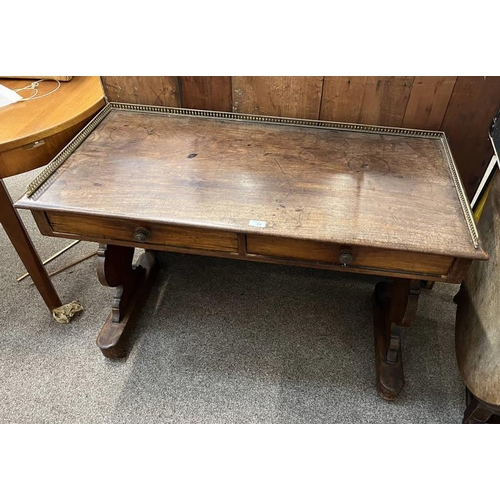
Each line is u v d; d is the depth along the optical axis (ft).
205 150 3.76
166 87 4.18
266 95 4.09
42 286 4.61
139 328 4.81
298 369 4.44
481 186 4.30
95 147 3.76
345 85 3.89
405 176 3.49
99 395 4.23
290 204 3.19
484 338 3.41
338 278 5.39
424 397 4.20
